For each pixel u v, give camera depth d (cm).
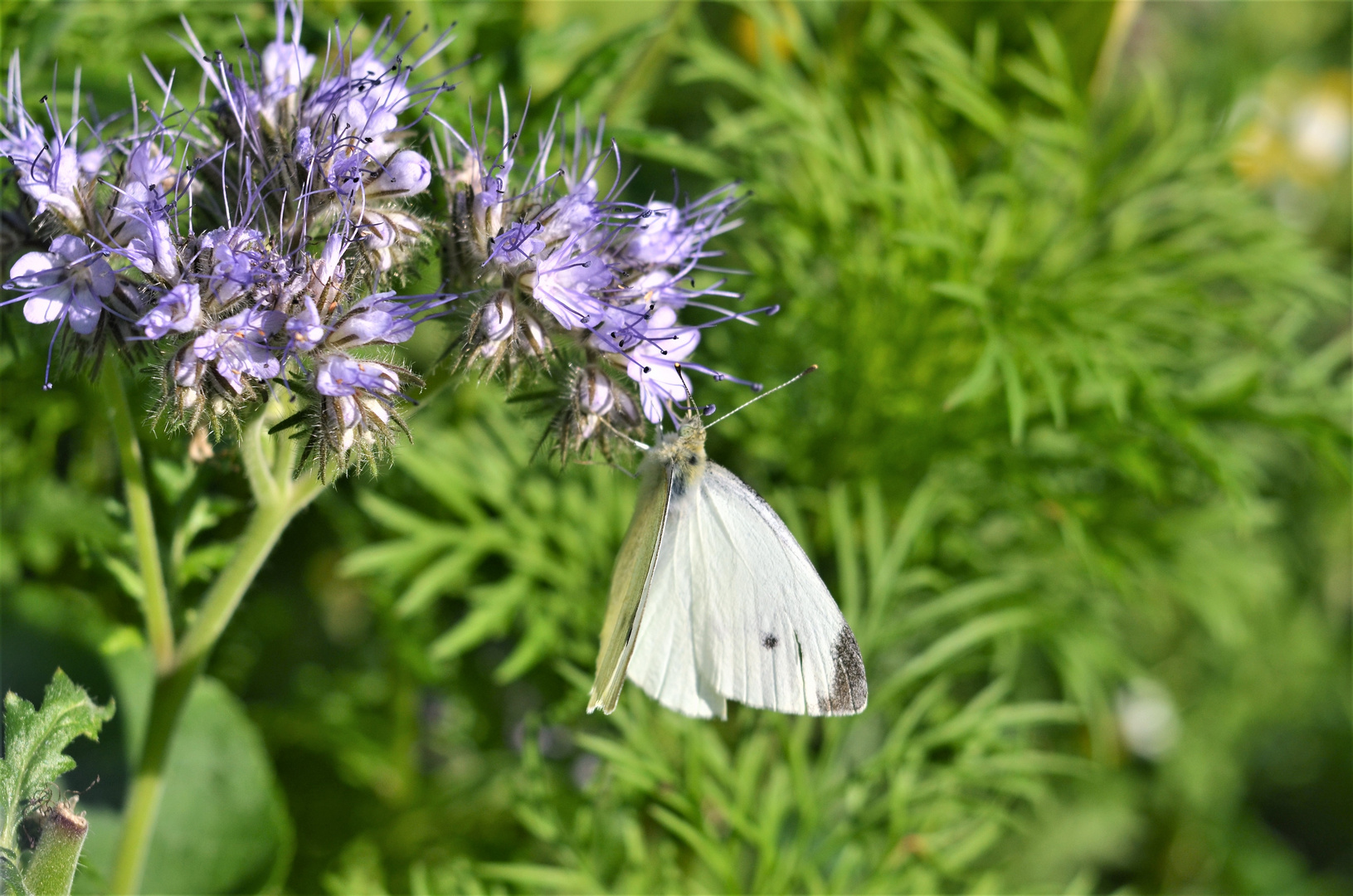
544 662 33
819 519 33
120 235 27
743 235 33
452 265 28
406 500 33
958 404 32
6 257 27
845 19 34
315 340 26
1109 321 32
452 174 28
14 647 30
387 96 27
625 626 29
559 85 31
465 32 31
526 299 27
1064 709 32
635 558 29
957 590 32
